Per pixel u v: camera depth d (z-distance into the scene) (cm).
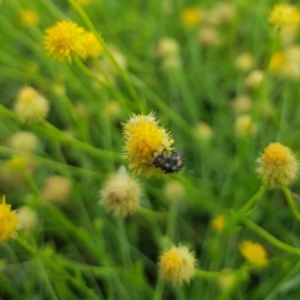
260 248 16
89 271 19
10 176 21
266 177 15
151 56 26
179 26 27
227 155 23
